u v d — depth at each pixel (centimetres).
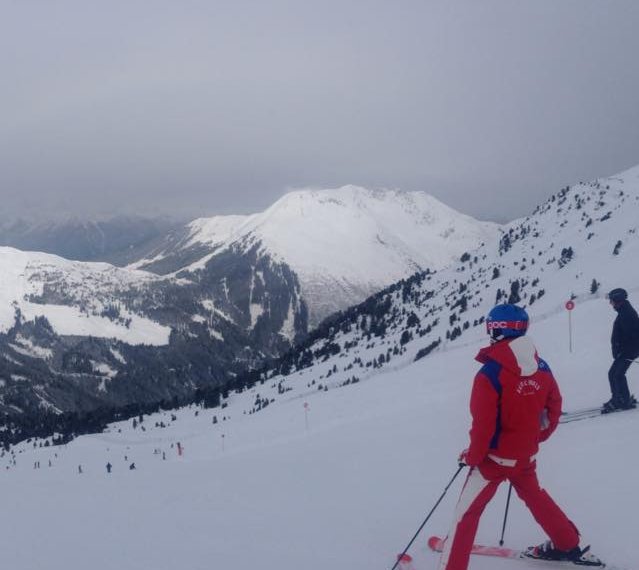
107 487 1153
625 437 840
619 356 1021
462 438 1137
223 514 741
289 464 1141
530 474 456
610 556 474
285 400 12269
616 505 578
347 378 12462
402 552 535
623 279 11269
